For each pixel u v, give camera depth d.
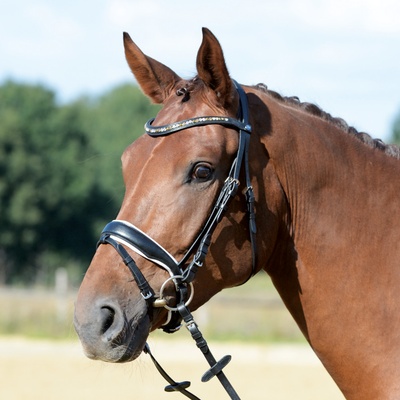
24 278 78.44
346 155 6.58
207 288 6.12
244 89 6.52
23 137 88.31
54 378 20.47
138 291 5.88
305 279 6.38
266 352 25.67
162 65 6.79
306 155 6.43
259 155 6.28
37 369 21.81
